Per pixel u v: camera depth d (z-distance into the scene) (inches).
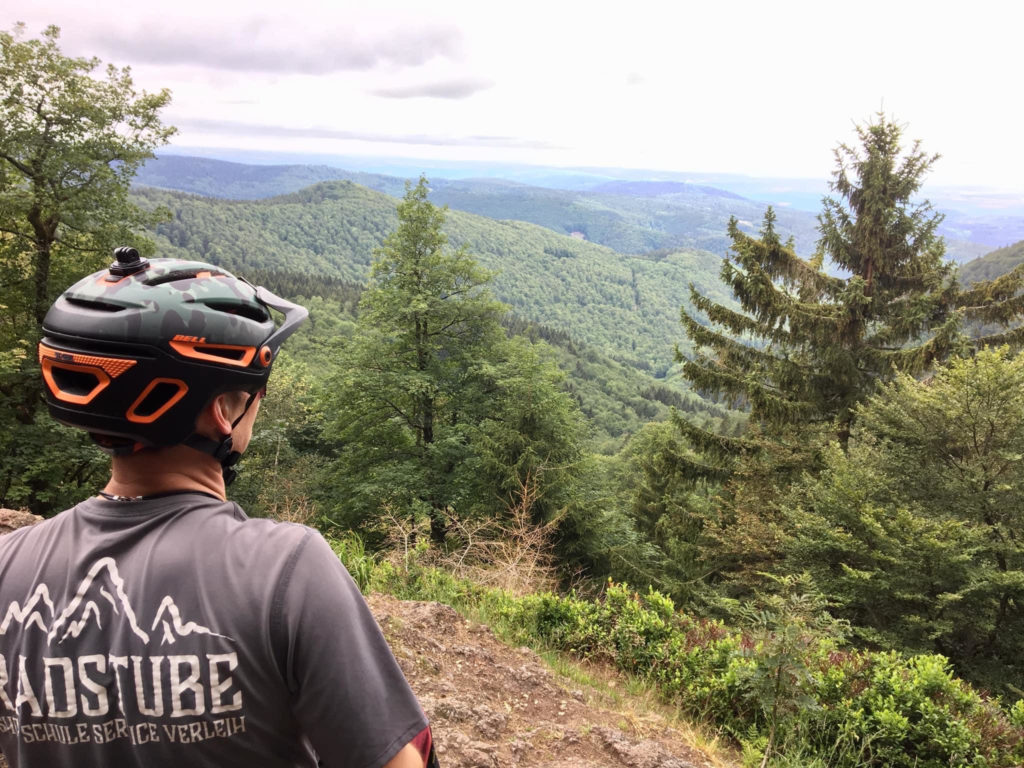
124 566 30.0
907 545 326.6
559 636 222.1
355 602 31.3
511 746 133.3
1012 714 192.9
